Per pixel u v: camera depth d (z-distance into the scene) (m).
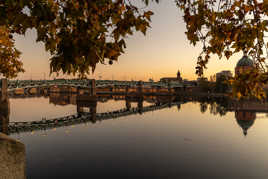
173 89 182.62
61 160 16.20
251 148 19.41
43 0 1.62
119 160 16.20
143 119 43.31
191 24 2.54
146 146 20.59
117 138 24.66
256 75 1.81
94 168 14.35
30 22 1.58
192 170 14.01
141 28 2.02
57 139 24.22
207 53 2.70
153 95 163.62
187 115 47.75
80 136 26.05
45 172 13.62
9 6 1.55
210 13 2.39
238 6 2.15
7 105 51.22
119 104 87.44
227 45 2.34
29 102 89.69
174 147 20.05
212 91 133.25
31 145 21.22
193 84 165.12
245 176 12.91
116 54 1.89
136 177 12.81
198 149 19.22
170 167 14.57
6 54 6.34
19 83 56.44
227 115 45.59
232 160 16.00
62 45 1.68
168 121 39.03
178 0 2.56
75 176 12.88
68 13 1.66
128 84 107.38
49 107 70.56
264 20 1.99
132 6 2.06
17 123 39.12
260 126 31.72
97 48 1.67
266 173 13.39
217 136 24.92
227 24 2.24
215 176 12.88
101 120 43.31
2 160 4.35
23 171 4.80
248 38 2.04
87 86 80.81
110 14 1.99
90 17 1.86
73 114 54.50
